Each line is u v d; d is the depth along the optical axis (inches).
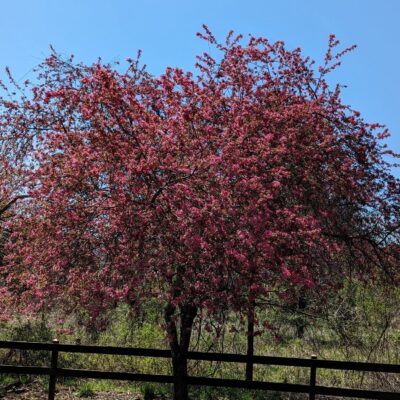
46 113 434.6
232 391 452.1
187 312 361.7
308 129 372.8
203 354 364.5
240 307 306.8
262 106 383.6
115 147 318.3
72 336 516.4
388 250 414.3
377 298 484.4
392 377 475.2
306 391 363.3
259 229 298.5
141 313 373.4
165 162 304.2
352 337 480.7
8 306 384.8
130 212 302.2
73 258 318.7
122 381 481.1
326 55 432.8
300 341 542.0
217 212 294.0
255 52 417.1
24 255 358.3
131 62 431.5
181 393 362.0
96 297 312.5
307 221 323.6
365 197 394.0
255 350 524.1
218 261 299.4
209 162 302.8
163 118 383.9
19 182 427.2
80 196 323.3
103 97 333.7
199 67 415.8
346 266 418.3
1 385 459.5
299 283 314.8
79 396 439.8
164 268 295.3
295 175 363.3
